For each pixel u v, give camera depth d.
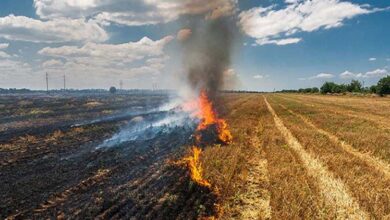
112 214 10.88
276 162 16.66
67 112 49.56
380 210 10.81
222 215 10.77
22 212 11.14
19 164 17.19
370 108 51.56
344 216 10.74
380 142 21.34
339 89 130.88
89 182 14.19
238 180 14.12
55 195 12.63
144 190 13.04
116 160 18.03
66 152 20.11
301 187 12.88
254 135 26.00
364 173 14.90
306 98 92.94
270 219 10.49
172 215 10.75
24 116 43.25
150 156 18.91
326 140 22.83
